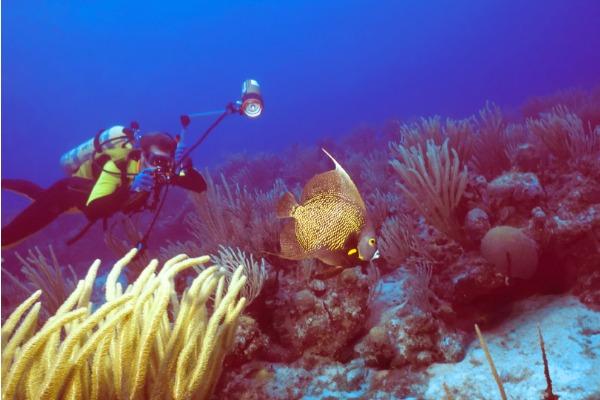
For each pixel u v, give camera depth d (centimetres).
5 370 156
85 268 1038
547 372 192
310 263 402
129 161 394
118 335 183
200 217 604
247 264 375
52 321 164
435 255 454
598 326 338
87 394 164
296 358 371
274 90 11312
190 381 177
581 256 387
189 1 10944
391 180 833
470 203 452
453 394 310
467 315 404
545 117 644
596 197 397
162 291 173
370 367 358
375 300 434
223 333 202
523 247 367
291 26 11250
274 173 1367
